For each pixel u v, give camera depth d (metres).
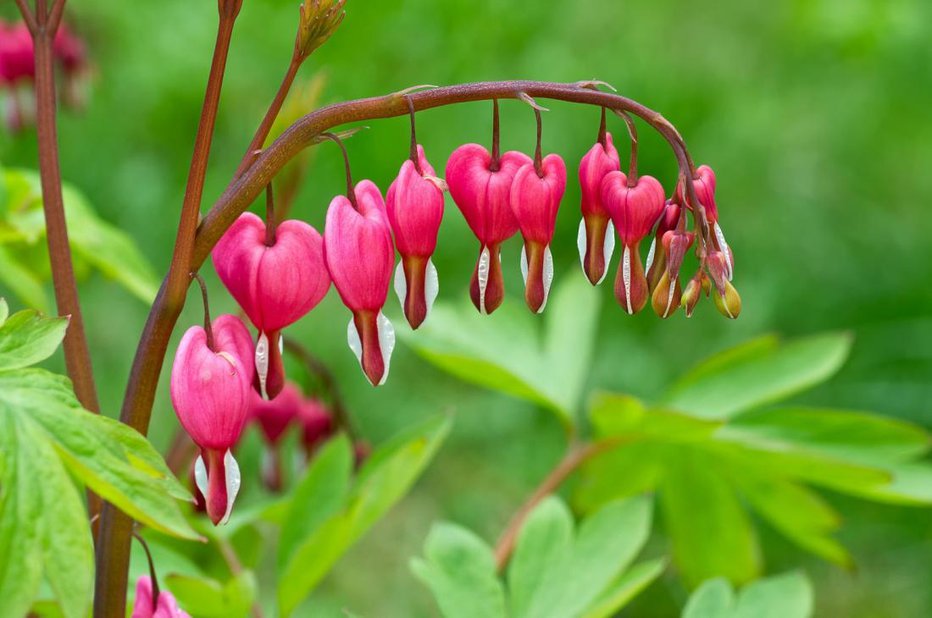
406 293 0.77
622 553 0.91
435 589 0.89
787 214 2.05
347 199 0.76
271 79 2.40
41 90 0.80
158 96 2.29
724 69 2.35
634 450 1.01
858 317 1.91
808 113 2.29
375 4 2.43
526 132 2.12
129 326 1.82
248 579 0.87
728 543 1.02
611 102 0.76
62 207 0.81
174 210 2.08
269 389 0.77
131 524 0.79
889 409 1.76
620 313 1.89
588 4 2.45
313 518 0.92
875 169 2.21
